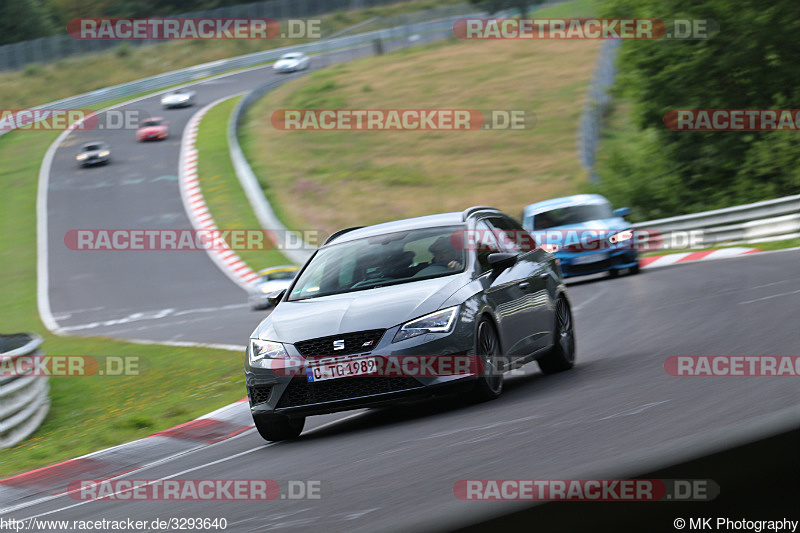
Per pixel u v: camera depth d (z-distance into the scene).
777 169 64.75
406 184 109.06
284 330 17.45
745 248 52.25
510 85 147.50
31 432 27.98
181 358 37.91
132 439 22.38
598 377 18.52
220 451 18.17
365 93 155.75
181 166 129.38
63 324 75.44
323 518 9.56
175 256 95.44
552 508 3.35
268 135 138.12
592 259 47.16
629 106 121.94
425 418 16.81
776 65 65.44
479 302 17.55
